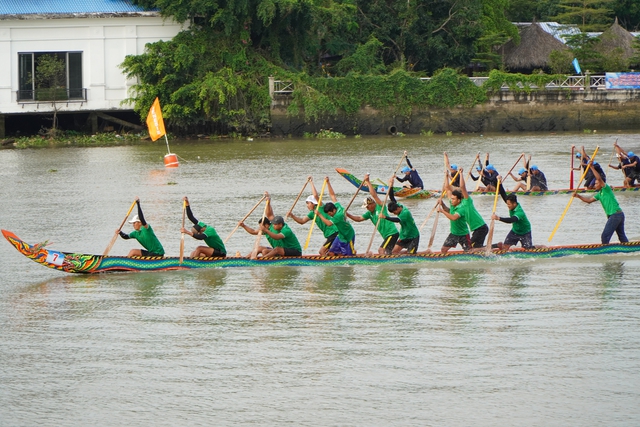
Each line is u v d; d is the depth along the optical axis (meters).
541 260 74.81
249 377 47.75
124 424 42.47
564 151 171.38
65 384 47.28
